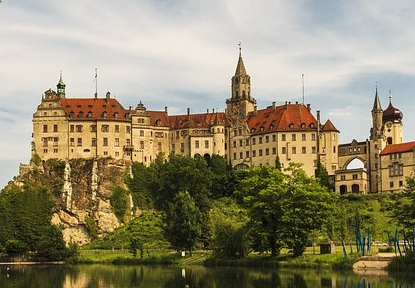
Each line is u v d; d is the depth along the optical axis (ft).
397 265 383.65
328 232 554.05
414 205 395.55
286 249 518.78
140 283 359.87
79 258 608.19
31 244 644.69
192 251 564.30
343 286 313.73
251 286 328.49
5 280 397.60
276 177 476.54
